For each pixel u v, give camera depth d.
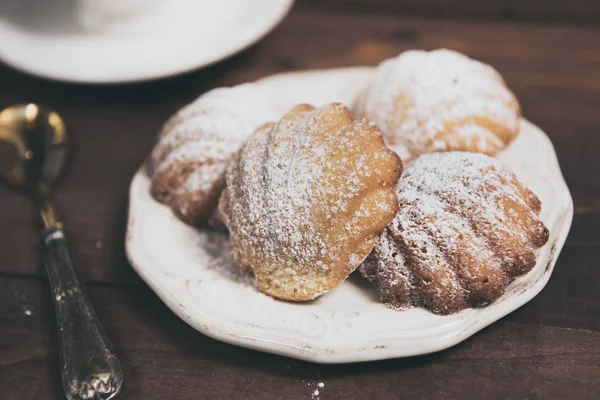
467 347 0.31
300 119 0.33
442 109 0.36
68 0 0.45
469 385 0.30
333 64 0.47
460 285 0.31
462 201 0.31
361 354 0.30
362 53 0.47
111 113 0.45
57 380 0.32
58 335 0.33
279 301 0.32
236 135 0.36
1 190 0.41
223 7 0.47
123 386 0.31
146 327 0.34
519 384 0.30
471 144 0.36
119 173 0.41
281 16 0.45
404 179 0.33
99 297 0.35
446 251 0.31
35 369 0.33
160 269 0.33
